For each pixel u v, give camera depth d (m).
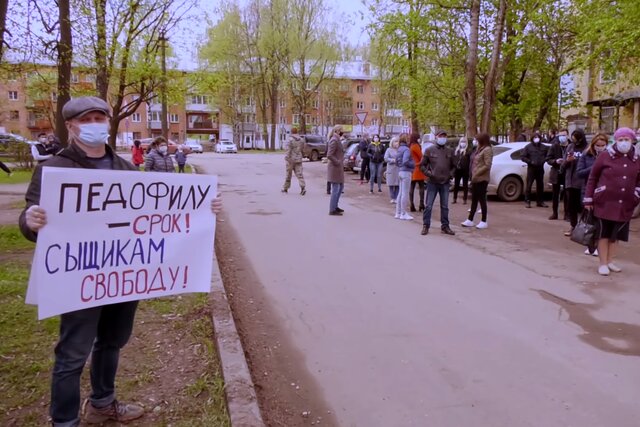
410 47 21.33
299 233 9.60
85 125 2.78
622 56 13.04
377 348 4.52
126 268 3.00
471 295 5.97
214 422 3.18
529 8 20.06
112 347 3.16
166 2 15.27
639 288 6.25
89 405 3.19
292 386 3.87
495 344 4.59
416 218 11.45
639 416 3.44
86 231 2.82
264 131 59.56
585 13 14.73
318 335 4.81
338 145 11.57
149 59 15.73
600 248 6.86
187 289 3.23
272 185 18.48
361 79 81.69
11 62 10.09
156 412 3.31
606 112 28.41
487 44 21.44
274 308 5.53
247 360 4.29
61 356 2.83
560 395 3.71
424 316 5.29
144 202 3.02
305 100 52.06
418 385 3.86
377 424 3.36
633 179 6.60
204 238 3.27
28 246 7.79
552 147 11.30
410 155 11.16
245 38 51.88
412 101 25.39
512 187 14.34
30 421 3.14
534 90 23.38
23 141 26.52
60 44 10.20
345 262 7.48
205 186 3.24
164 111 24.70
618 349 4.50
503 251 8.22
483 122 17.86
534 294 6.02
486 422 3.37
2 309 5.00
